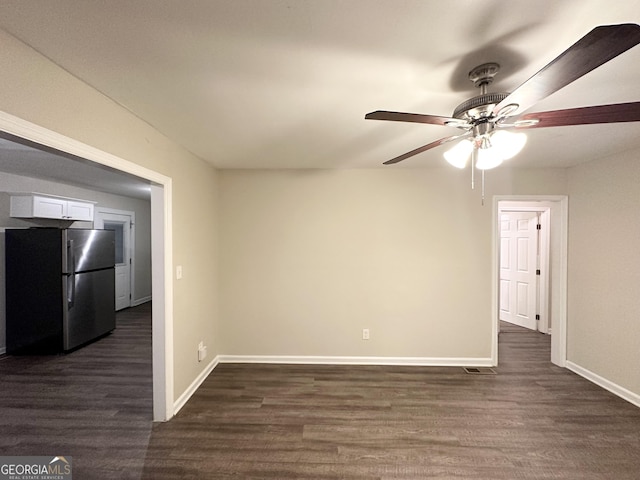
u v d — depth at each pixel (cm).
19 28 117
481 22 113
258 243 356
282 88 164
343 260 354
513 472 188
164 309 240
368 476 184
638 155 263
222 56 135
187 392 274
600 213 299
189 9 107
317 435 222
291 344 357
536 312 487
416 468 191
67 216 465
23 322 392
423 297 352
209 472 187
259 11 108
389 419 242
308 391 287
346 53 133
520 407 260
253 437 220
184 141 252
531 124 140
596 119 132
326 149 276
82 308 417
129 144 195
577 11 107
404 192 352
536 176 342
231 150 278
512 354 385
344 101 179
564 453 204
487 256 350
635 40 76
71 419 243
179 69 146
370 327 354
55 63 141
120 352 400
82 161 166
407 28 116
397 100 177
